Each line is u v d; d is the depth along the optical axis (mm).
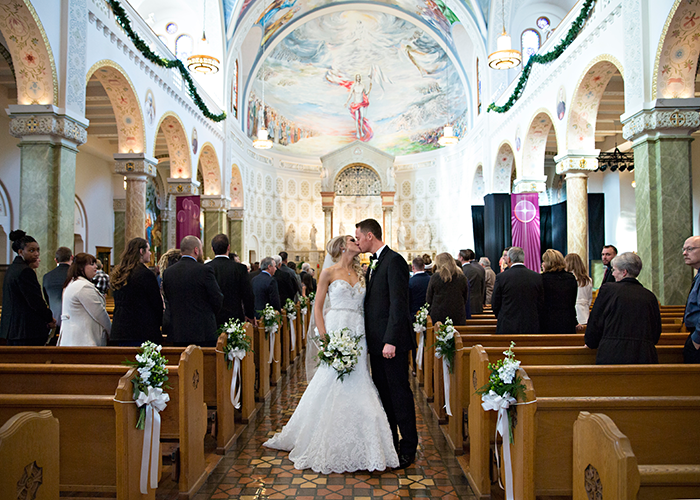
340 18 22750
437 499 3713
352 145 23547
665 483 2146
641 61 8180
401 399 4340
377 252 4488
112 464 3295
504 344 4973
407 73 23953
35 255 5434
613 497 1938
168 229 21094
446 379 4914
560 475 3164
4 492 1806
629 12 8531
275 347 7500
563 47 11023
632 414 3072
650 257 8188
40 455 2021
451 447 4809
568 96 11281
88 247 16703
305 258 23891
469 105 21141
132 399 3236
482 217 19047
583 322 6273
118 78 10188
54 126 7816
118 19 9703
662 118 7992
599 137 18375
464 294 6395
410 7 21047
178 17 17109
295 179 24641
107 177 17891
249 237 21797
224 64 17703
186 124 14289
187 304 4949
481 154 19141
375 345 4363
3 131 12438
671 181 8086
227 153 18281
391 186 23625
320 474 4160
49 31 7707
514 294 5379
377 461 4152
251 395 5828
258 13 18922
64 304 4922
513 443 3260
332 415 4262
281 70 23656
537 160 14195
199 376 4035
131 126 11141
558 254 5637
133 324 4789
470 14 17672
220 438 4613
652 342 3848
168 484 3994
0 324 5391
